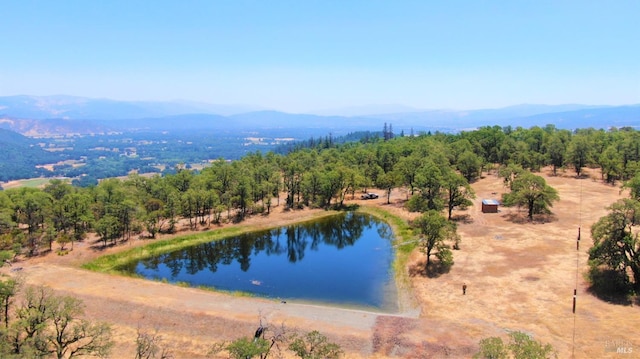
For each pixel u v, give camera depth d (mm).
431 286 63531
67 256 82500
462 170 141875
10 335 39125
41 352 37906
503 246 77500
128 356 46219
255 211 116562
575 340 45062
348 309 58875
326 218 115125
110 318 54562
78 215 95062
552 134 164375
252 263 83562
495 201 104625
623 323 47625
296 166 135250
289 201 124125
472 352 44719
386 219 110062
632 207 53969
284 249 93500
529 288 59312
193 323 52969
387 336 48594
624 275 55562
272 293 66250
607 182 122812
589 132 171625
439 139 198125
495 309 54375
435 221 69312
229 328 51594
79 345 47250
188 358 45938
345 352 46250
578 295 55812
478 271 67000
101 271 77500
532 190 92938
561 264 66688
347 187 127750
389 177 124500
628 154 130500
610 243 55469
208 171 141750
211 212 117250
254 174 135875
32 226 92875
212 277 74812
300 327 51281
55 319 41812
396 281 68812
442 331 49094
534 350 32344
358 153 166375
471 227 90875
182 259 86000
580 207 98562
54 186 118188
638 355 41406
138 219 95562
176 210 100500
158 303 58500
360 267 77938
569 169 145000
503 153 153000
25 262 79188
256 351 37000
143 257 85938
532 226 88000
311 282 71000
